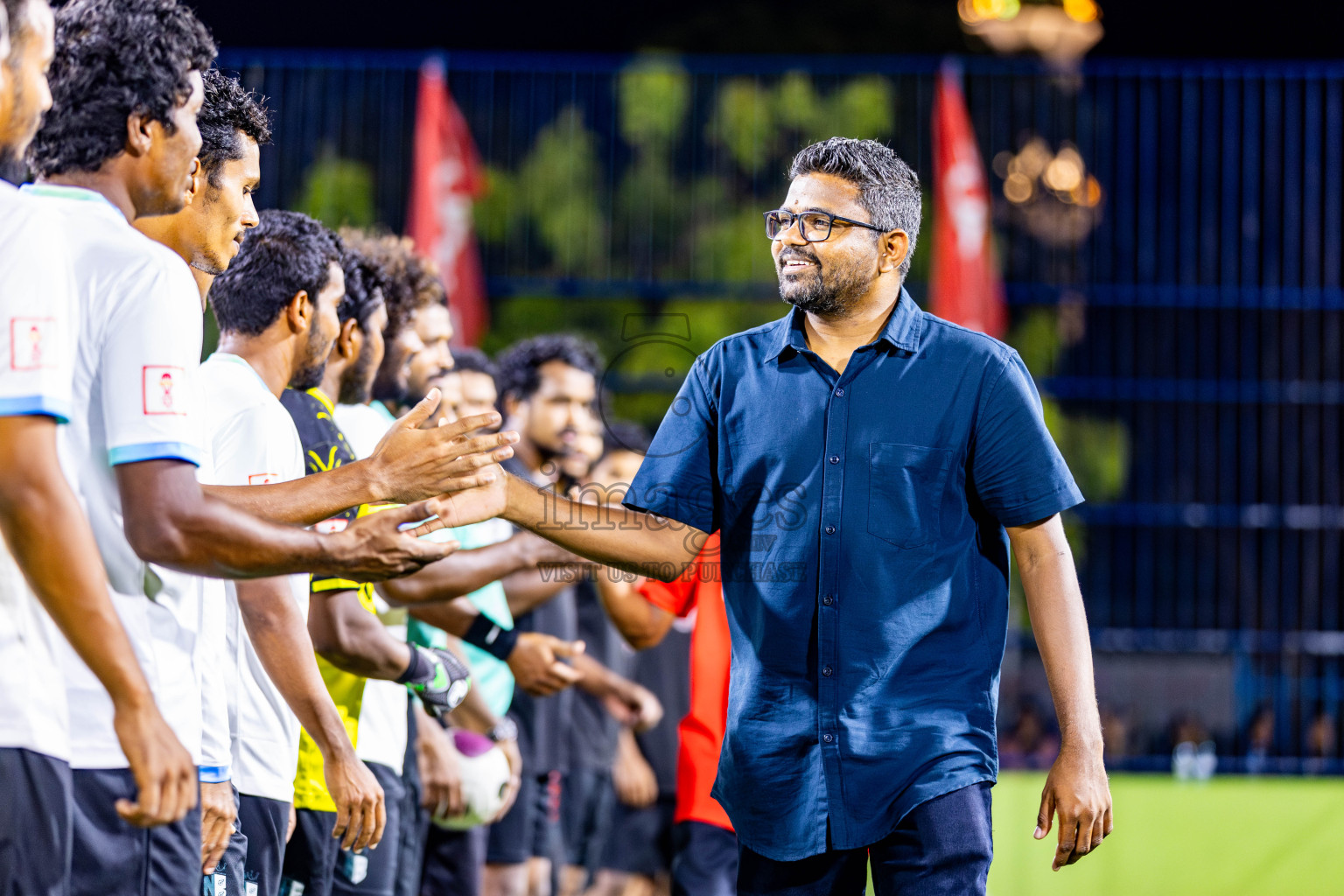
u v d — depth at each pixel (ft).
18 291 10.93
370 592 18.49
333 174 54.08
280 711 16.66
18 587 11.32
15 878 11.07
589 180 64.90
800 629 15.74
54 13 13.14
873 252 15.96
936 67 56.75
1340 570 50.65
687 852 24.09
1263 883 39.04
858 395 15.90
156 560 12.14
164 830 12.76
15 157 11.75
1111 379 52.65
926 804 15.02
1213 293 52.16
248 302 17.56
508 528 27.04
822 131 66.13
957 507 15.89
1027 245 60.49
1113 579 51.24
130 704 11.06
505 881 28.30
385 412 23.84
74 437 12.10
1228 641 49.90
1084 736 15.03
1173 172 55.31
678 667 29.91
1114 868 40.11
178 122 13.21
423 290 25.02
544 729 30.01
